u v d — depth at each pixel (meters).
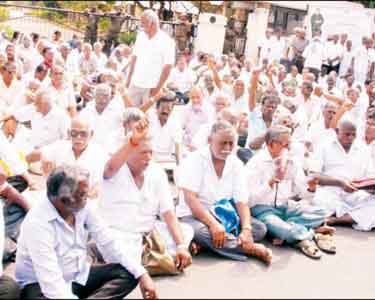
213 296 3.49
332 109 6.73
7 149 4.77
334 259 4.52
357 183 5.42
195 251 4.29
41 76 8.12
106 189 3.93
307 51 14.29
